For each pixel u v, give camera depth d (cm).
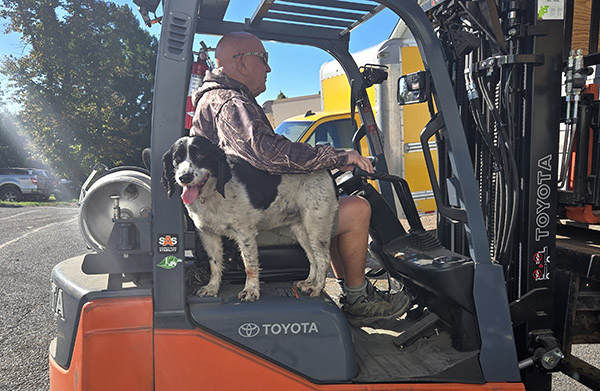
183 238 184
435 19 266
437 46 212
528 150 227
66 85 2808
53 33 2748
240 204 202
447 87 212
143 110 3145
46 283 587
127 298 181
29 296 530
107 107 2892
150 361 180
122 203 221
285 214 221
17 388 325
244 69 231
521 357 236
